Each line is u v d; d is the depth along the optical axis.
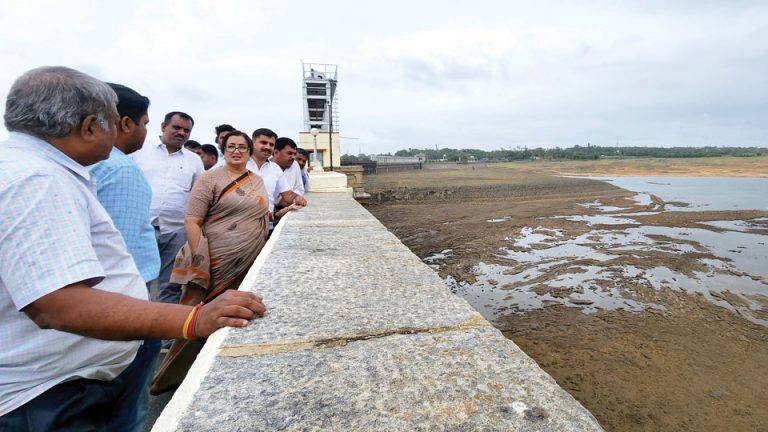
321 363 1.32
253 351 1.40
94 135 1.18
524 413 1.07
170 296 3.66
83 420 1.25
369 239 3.45
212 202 2.98
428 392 1.16
